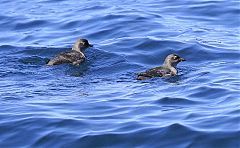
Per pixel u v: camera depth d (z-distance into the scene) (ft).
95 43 84.43
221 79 70.33
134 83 70.59
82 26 90.84
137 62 78.07
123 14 93.15
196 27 89.35
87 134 56.08
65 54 78.18
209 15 93.86
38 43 85.92
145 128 56.65
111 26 89.45
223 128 55.88
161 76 71.82
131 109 61.98
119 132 56.18
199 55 79.51
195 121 57.67
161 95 65.77
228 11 94.53
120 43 83.10
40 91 68.33
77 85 70.28
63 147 54.70
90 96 66.28
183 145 53.93
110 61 78.13
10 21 94.73
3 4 102.89
